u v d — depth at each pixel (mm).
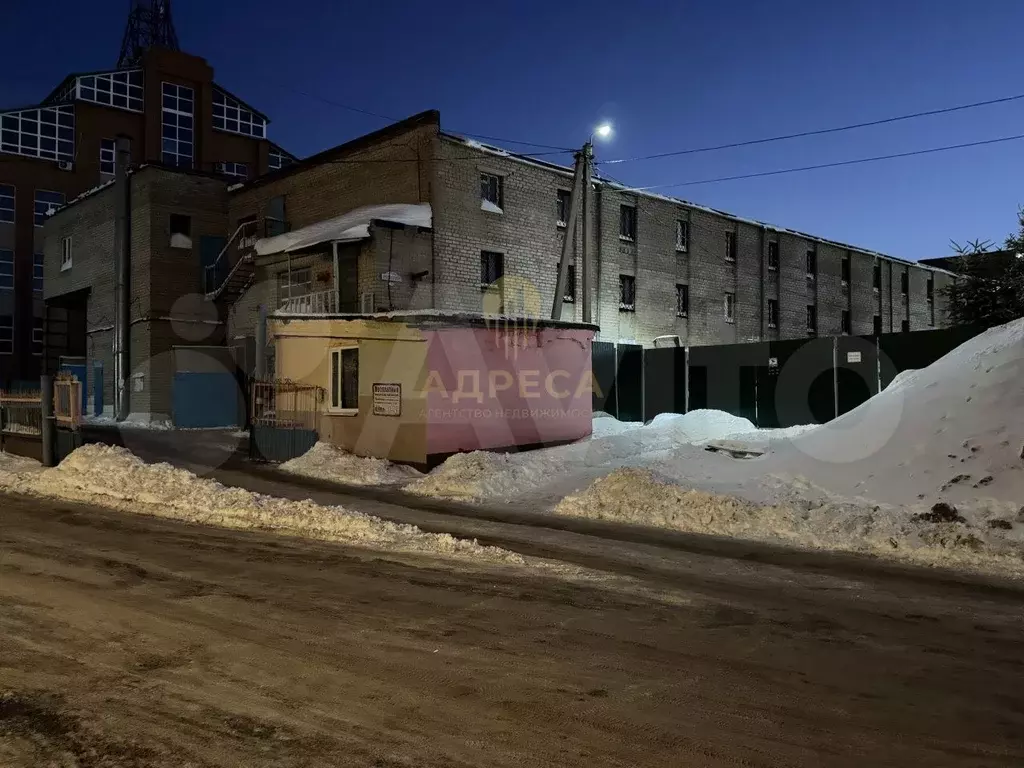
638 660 5031
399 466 15523
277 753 3676
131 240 29891
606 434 19094
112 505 11078
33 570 7199
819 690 4582
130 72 43844
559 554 8375
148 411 28531
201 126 44844
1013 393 11055
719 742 3877
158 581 6840
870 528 8977
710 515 9984
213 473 15180
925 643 5492
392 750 3723
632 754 3730
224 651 5059
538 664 4910
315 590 6590
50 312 36156
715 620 5973
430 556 7992
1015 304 18984
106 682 4527
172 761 3590
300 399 17844
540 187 26203
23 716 4055
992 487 9547
